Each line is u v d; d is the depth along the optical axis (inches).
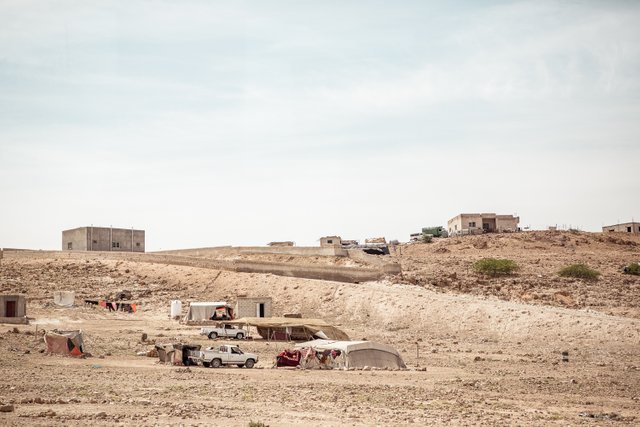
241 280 3946.9
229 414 1243.2
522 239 5649.6
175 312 3437.5
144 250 5226.4
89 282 3976.4
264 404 1386.6
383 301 3472.0
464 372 2140.7
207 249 4886.8
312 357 2174.0
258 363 2268.7
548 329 3016.7
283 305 3641.7
